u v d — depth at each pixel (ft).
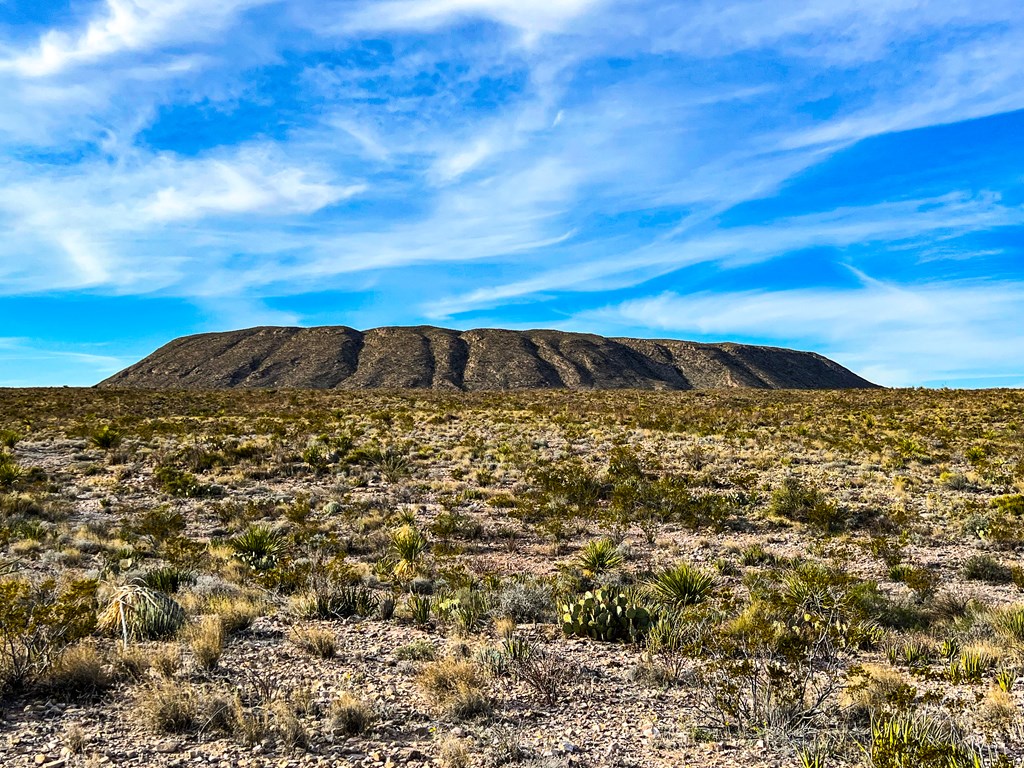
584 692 21.18
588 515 56.59
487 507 61.05
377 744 16.56
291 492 66.44
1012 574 39.27
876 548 44.96
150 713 16.93
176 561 39.01
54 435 96.02
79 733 15.69
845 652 25.55
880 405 130.00
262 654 23.47
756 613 27.91
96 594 28.37
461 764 15.49
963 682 22.38
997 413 111.96
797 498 58.95
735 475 69.82
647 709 19.94
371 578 37.14
